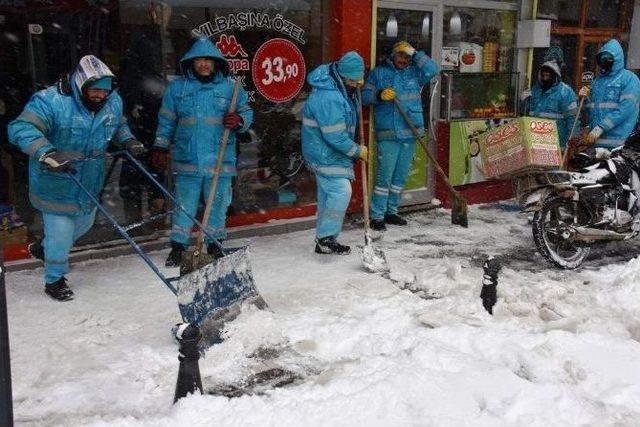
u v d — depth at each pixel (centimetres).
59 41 574
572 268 600
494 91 833
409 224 748
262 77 672
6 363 267
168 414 346
